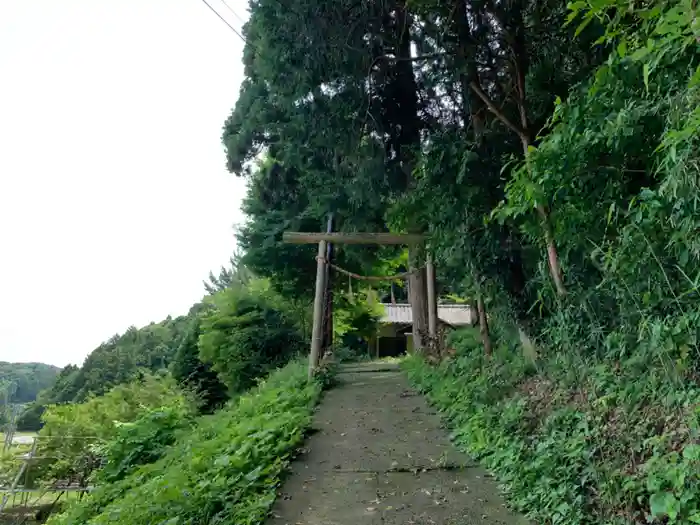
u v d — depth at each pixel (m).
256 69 10.79
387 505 4.39
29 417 33.22
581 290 5.38
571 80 6.56
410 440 6.40
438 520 4.05
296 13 8.06
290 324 19.78
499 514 4.10
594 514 3.48
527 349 7.19
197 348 21.86
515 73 7.34
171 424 10.18
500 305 7.91
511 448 5.10
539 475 4.23
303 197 15.16
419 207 8.44
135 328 41.34
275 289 19.80
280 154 12.31
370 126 9.11
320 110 8.98
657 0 2.75
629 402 4.21
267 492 4.71
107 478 8.95
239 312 19.70
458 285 9.59
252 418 7.76
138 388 18.67
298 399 8.76
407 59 8.46
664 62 3.15
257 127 13.02
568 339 5.45
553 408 5.28
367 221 12.11
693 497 2.79
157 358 36.53
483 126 7.85
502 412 6.05
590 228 4.71
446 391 8.21
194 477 5.27
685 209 3.09
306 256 17.89
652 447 3.65
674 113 3.10
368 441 6.44
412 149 8.92
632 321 4.41
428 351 12.28
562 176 4.29
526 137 6.82
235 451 5.88
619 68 3.69
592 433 4.17
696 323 3.42
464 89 7.97
